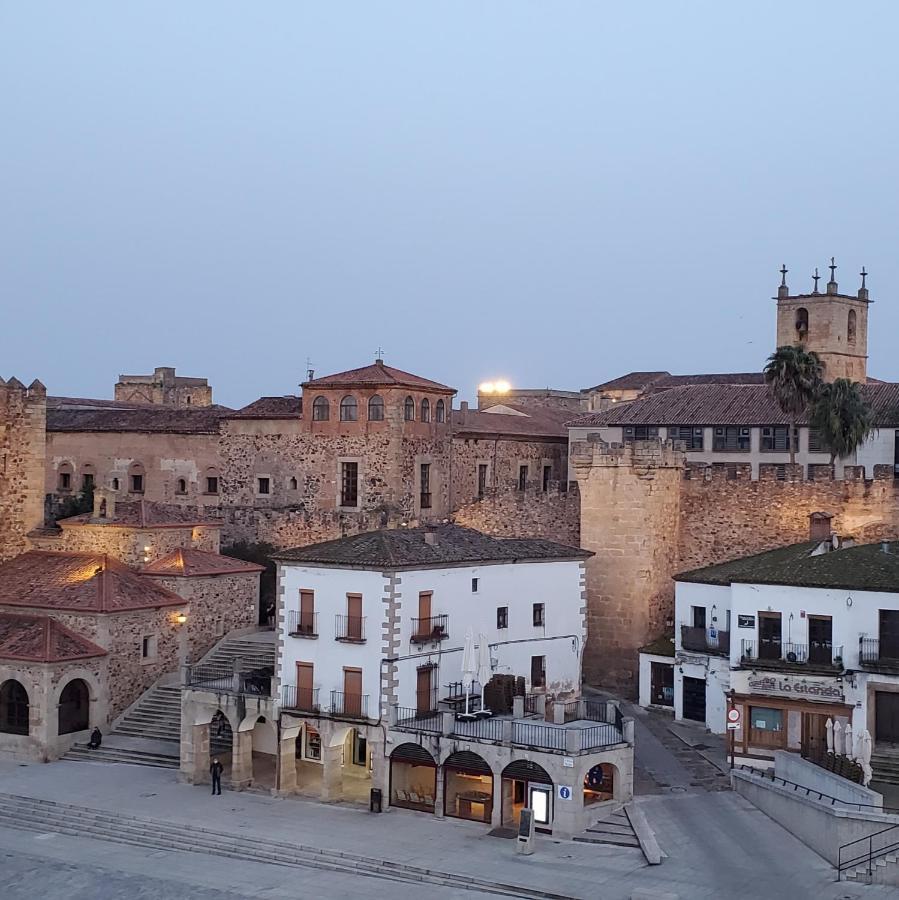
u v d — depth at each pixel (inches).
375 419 3110.2
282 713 2177.7
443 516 3250.5
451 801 2031.3
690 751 2299.5
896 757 2048.5
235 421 3294.8
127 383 5344.5
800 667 2153.1
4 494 2987.2
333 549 2210.9
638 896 1605.6
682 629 2500.0
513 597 2356.1
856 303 3565.5
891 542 2381.9
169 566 2733.8
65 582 2630.4
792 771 1984.5
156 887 1760.6
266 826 1991.9
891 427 2965.1
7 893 1759.4
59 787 2218.3
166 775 2308.1
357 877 1784.0
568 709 2146.9
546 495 3083.2
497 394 5108.3
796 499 2815.0
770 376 2915.8
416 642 2143.2
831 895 1640.0
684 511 2935.5
